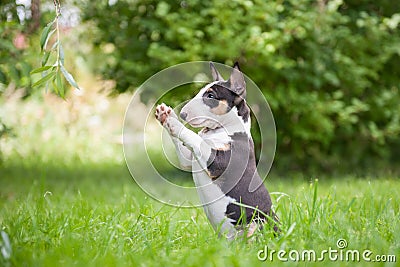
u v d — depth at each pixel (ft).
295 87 36.68
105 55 35.91
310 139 37.91
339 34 35.99
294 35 35.47
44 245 15.05
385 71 39.70
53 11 28.94
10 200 25.32
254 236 15.02
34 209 19.42
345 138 40.11
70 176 36.14
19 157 43.62
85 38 36.58
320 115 35.58
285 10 36.27
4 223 17.72
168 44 35.58
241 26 34.37
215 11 33.45
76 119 51.65
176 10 35.78
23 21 28.35
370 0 39.40
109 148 49.49
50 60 26.73
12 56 27.32
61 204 22.39
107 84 38.99
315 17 34.76
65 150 47.88
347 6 39.65
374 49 37.55
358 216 18.51
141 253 14.23
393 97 38.11
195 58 32.83
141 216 17.51
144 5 36.11
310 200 18.56
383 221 17.62
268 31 34.81
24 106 48.62
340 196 23.40
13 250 13.85
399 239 15.47
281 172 38.42
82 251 14.05
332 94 37.70
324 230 15.98
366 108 35.86
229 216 15.21
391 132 38.27
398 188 25.36
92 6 36.40
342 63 36.50
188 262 13.09
